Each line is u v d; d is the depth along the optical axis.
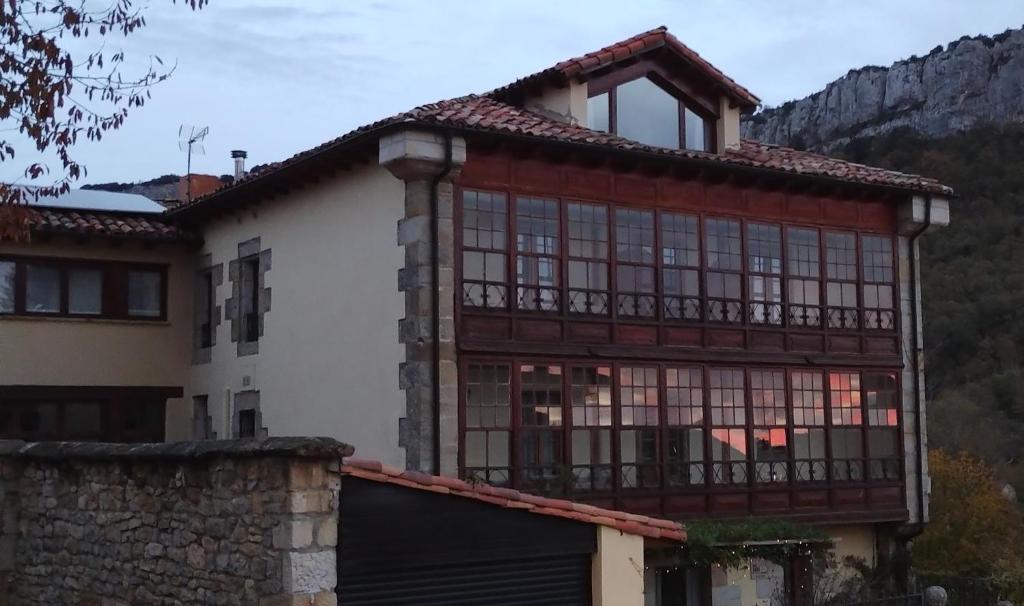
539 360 14.69
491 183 14.54
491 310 14.33
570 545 10.03
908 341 18.61
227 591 8.25
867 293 18.19
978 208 56.41
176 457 8.77
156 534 9.16
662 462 15.59
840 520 17.31
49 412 17.97
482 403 14.20
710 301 16.38
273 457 7.91
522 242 14.74
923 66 78.06
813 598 16.59
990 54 75.38
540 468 14.50
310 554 7.81
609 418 15.22
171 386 19.06
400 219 14.24
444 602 9.13
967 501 22.50
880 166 65.12
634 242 15.77
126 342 18.70
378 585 8.66
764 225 17.14
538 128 14.80
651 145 16.89
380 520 8.68
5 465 11.02
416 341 13.78
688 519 15.77
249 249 17.81
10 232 9.49
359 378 14.91
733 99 17.83
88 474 10.12
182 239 18.98
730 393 16.45
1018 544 23.69
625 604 10.26
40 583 10.67
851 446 17.69
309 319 16.14
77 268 18.44
